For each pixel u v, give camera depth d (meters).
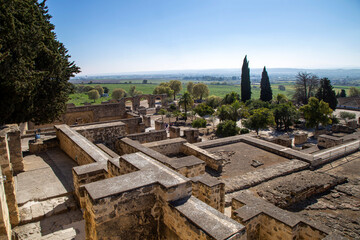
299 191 11.71
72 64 23.42
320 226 7.89
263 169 14.91
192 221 5.89
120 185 6.66
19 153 13.05
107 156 11.66
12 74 14.90
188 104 69.44
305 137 39.69
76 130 16.61
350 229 9.59
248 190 12.73
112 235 6.36
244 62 75.31
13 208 8.72
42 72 17.53
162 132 20.03
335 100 62.03
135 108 76.12
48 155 16.11
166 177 7.16
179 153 17.53
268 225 8.59
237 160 16.91
